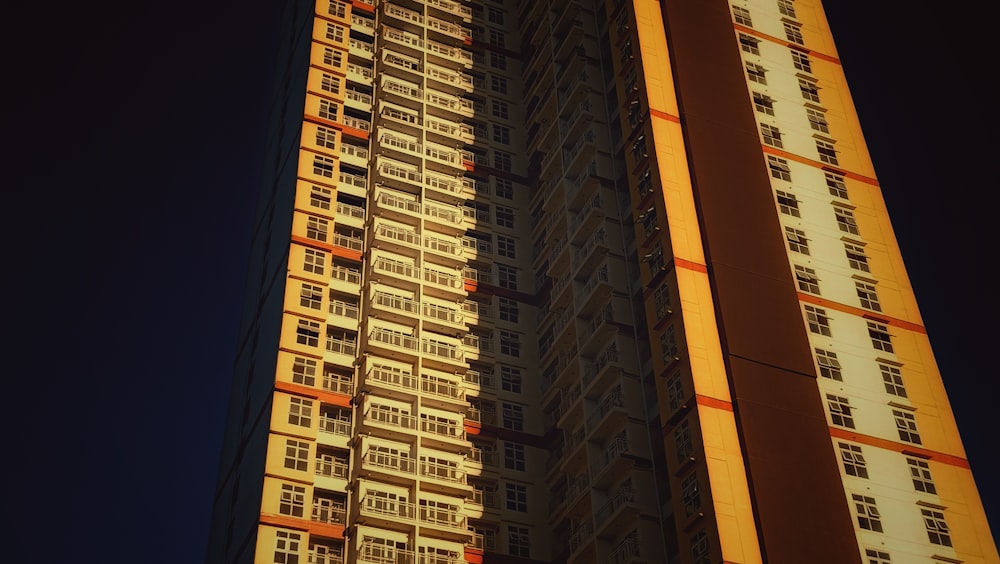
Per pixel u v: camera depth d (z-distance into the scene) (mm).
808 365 60375
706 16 76250
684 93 70312
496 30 94125
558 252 76688
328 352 67625
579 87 79000
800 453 56219
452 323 72875
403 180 78438
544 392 73312
